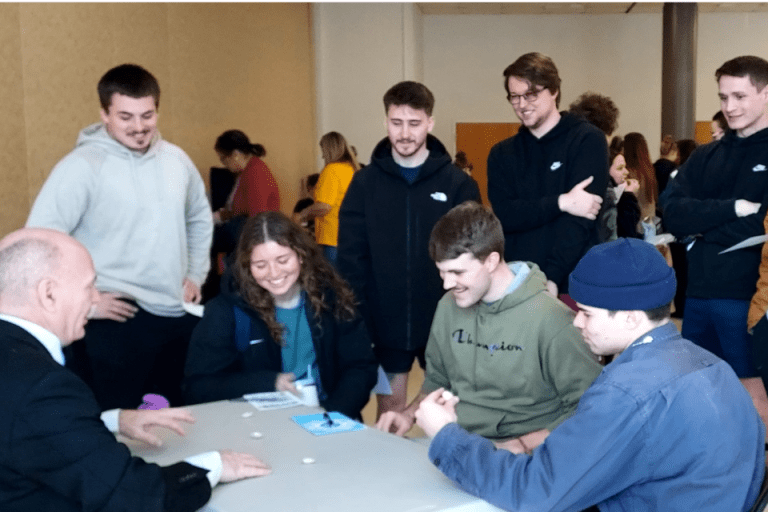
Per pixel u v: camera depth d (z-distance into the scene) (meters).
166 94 5.28
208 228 2.93
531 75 2.65
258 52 7.10
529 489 1.20
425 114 2.71
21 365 1.20
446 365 2.12
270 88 7.40
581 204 2.58
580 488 1.19
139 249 2.59
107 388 2.62
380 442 1.59
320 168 9.16
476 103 10.94
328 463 1.45
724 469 1.19
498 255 1.89
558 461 1.19
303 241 2.20
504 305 1.94
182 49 5.54
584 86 10.91
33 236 1.30
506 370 1.95
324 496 1.27
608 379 1.23
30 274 1.27
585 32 10.84
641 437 1.18
